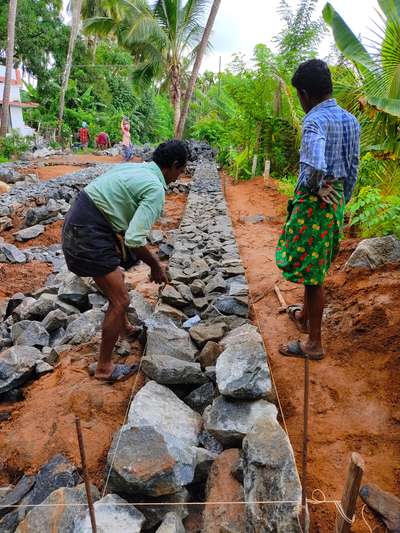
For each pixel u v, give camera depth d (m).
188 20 20.38
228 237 6.41
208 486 2.25
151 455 2.13
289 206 3.02
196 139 19.72
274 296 4.32
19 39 24.05
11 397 3.35
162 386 2.88
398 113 4.58
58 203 9.84
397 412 2.67
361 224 5.15
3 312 5.27
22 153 18.30
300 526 1.80
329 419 2.69
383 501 2.12
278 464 2.00
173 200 10.54
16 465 2.61
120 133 27.48
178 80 21.45
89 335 3.91
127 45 20.09
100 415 2.83
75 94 27.55
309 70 2.68
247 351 2.76
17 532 2.03
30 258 7.20
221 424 2.48
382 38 5.21
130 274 5.81
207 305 4.20
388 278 3.87
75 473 2.42
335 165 2.70
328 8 5.70
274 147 11.81
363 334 3.33
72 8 23.20
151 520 2.10
